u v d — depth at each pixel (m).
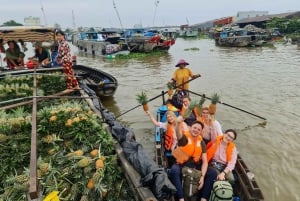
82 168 4.56
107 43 29.52
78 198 4.29
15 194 4.15
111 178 4.49
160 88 14.27
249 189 4.53
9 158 4.88
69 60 9.20
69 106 6.81
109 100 12.16
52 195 3.84
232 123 9.12
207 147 5.34
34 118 5.59
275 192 5.71
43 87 10.01
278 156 7.03
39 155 5.13
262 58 24.08
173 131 5.85
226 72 17.86
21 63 13.13
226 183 4.31
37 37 13.36
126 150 4.89
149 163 4.34
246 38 34.66
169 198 3.98
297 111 9.95
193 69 19.64
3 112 6.38
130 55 28.64
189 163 4.84
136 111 10.59
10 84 9.72
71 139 5.44
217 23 78.19
